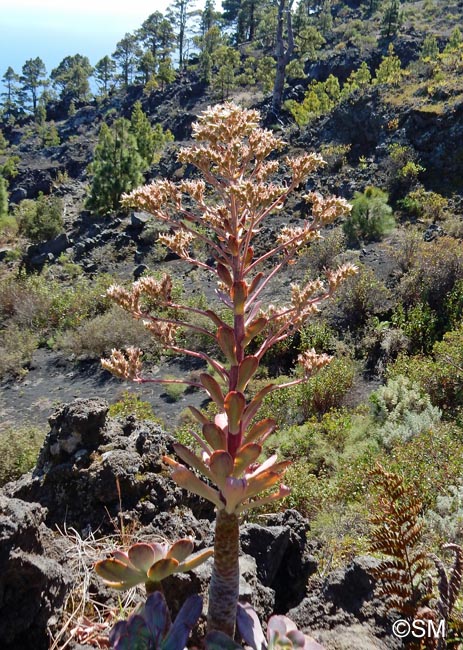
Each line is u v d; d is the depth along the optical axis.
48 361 16.33
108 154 28.77
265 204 2.17
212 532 3.56
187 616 1.90
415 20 54.72
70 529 3.73
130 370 2.14
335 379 11.52
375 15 59.81
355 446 9.05
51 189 43.12
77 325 17.89
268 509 6.53
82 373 15.51
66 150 52.91
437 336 13.40
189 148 2.20
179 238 2.23
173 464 1.93
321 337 14.03
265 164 2.36
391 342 13.38
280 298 16.59
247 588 2.62
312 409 11.30
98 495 3.82
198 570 2.77
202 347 15.42
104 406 4.26
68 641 2.30
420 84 27.62
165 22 79.62
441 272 14.73
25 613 2.28
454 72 28.31
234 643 1.77
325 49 53.38
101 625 2.51
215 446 1.86
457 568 2.43
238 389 1.93
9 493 4.02
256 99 47.72
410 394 10.18
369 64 45.28
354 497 6.96
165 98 58.75
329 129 28.92
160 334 2.19
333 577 2.66
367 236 19.31
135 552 1.95
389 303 14.95
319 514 6.42
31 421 13.35
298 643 1.82
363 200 19.72
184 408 13.00
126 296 2.21
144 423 4.50
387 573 2.55
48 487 3.99
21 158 54.19
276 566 3.09
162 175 34.69
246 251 2.10
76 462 3.97
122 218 27.12
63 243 26.00
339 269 2.28
